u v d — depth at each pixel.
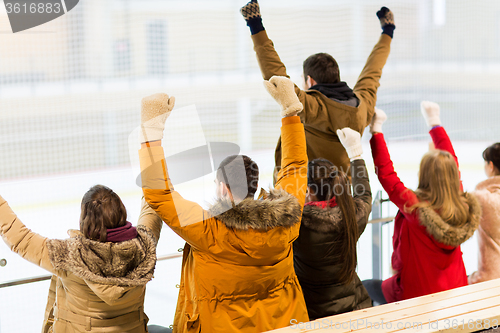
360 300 3.54
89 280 2.36
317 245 3.10
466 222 3.51
